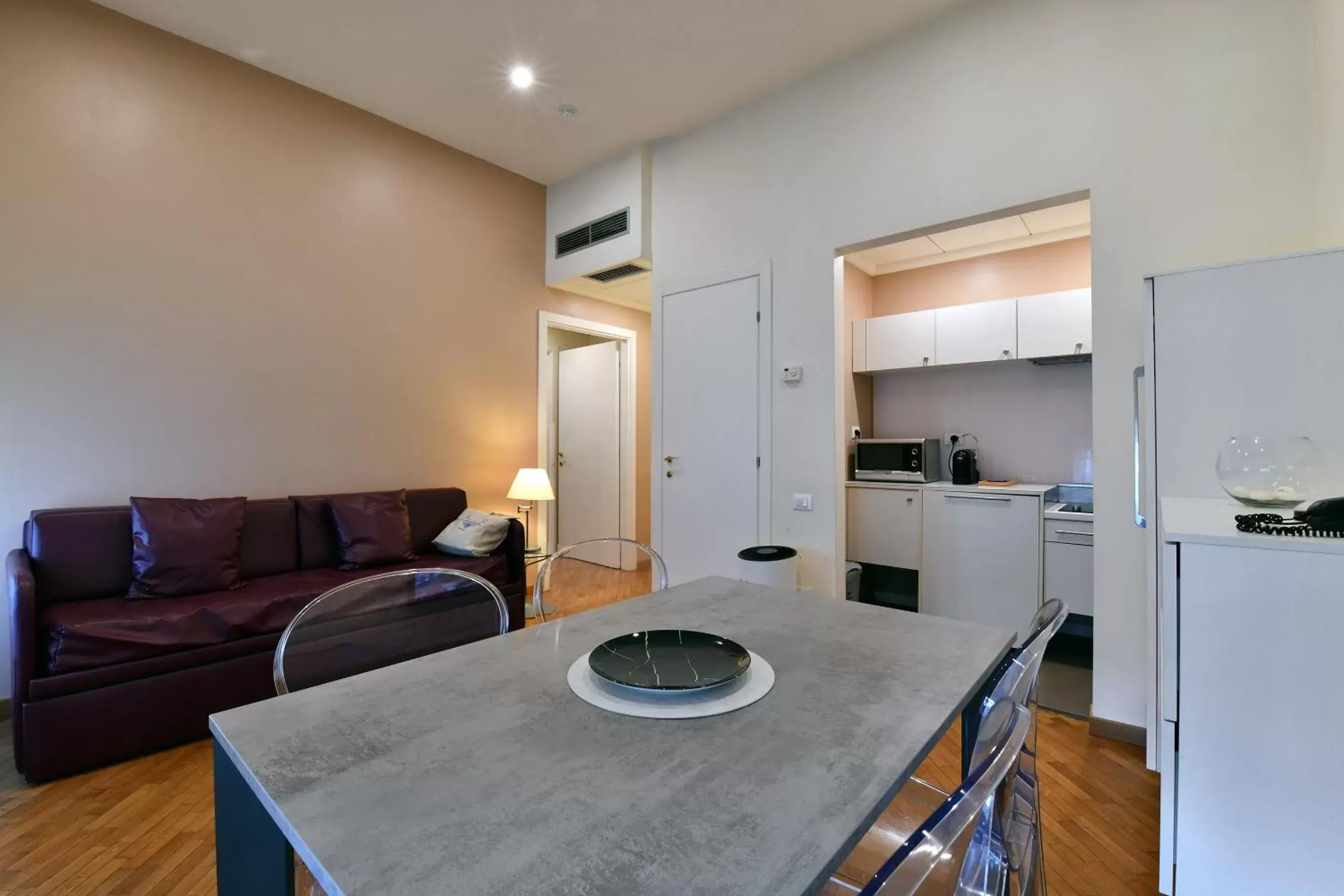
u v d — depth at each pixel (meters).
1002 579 3.38
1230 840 1.29
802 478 3.16
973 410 4.13
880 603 4.02
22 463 2.44
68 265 2.54
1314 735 1.21
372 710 0.95
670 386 3.76
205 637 2.25
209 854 1.63
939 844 0.53
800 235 3.15
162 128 2.78
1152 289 1.82
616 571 5.11
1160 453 1.80
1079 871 1.57
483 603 1.50
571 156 4.02
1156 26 2.18
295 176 3.21
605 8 2.61
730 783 0.74
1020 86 2.46
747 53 2.93
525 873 0.58
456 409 3.96
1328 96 1.83
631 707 0.95
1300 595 1.22
